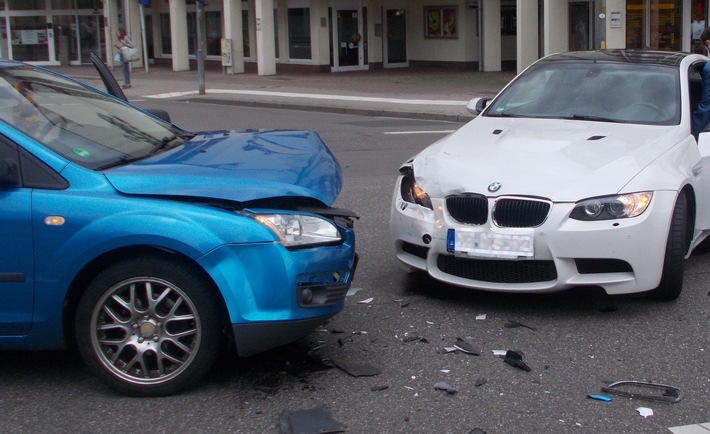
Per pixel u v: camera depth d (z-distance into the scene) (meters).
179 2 34.81
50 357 5.34
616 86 7.12
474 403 4.58
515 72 29.55
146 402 4.66
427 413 4.46
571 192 5.57
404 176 6.48
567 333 5.58
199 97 24.59
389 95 23.52
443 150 6.46
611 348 5.31
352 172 12.15
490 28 30.02
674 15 24.56
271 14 30.83
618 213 5.55
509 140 6.42
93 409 4.59
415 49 33.56
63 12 39.97
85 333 4.65
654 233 5.61
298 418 4.40
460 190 5.82
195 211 4.52
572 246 5.52
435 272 6.04
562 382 4.83
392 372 4.99
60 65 40.34
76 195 4.58
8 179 4.57
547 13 24.67
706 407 4.50
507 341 5.46
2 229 4.55
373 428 4.30
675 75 7.12
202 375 4.68
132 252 4.58
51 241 4.54
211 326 4.60
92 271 4.64
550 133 6.51
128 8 37.69
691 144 6.50
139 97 25.52
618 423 4.33
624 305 6.09
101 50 40.72
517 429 4.28
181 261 4.55
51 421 4.46
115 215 4.50
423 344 5.43
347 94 24.16
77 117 5.41
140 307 4.63
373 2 32.97
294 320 4.59
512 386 4.78
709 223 6.84
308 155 5.59
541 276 5.69
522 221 5.62
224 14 32.53
